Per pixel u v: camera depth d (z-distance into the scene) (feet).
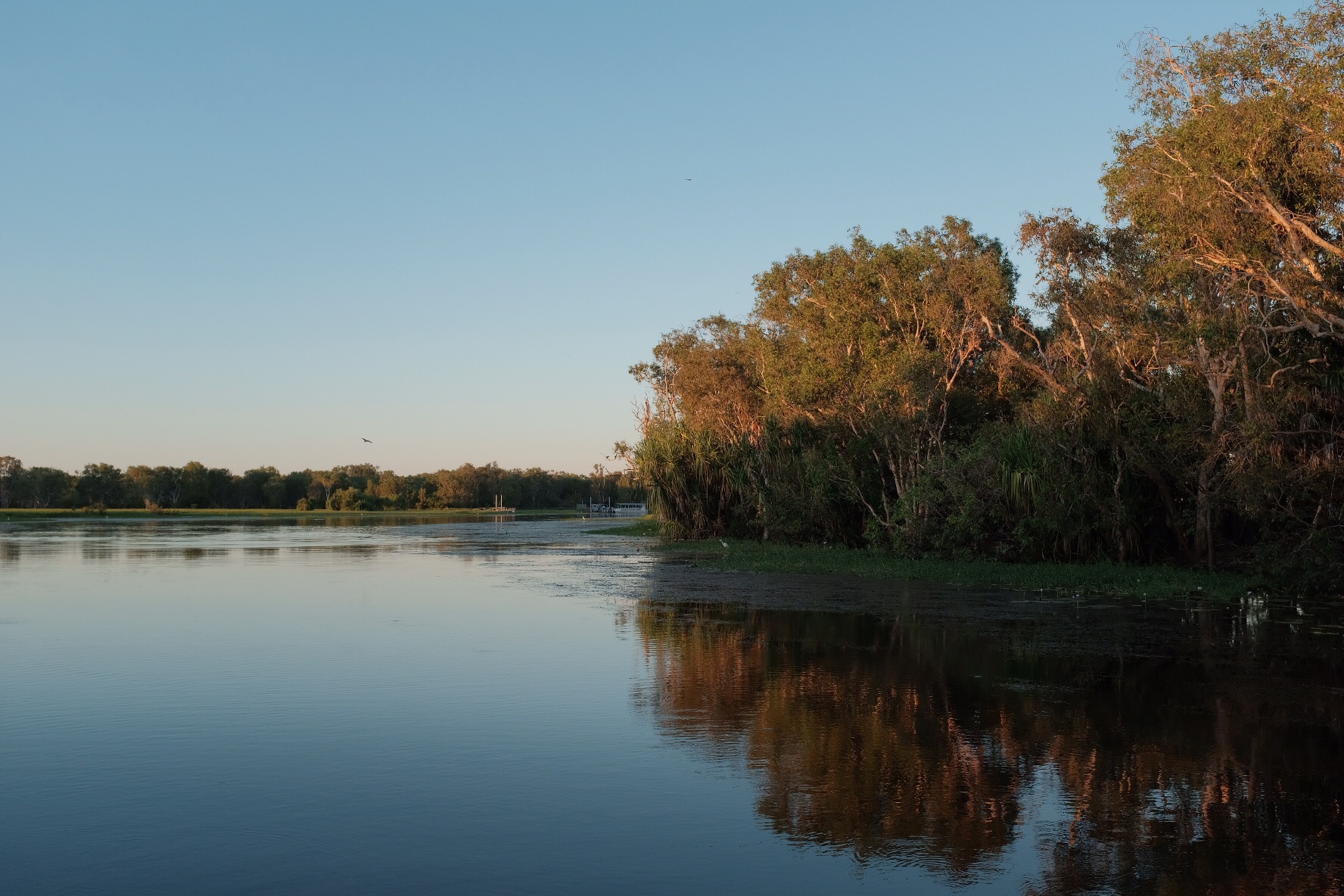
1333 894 18.25
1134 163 78.59
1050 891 18.34
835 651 45.37
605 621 56.39
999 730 30.25
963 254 142.00
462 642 48.57
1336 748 28.19
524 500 609.83
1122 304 93.56
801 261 156.97
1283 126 68.59
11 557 119.65
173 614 60.80
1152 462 86.58
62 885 18.57
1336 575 65.51
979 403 130.62
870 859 19.98
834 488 120.16
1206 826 21.89
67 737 29.68
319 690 36.55
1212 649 45.44
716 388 183.42
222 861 19.80
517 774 25.77
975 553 98.43
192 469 514.68
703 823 22.09
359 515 408.87
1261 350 73.67
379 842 20.85
